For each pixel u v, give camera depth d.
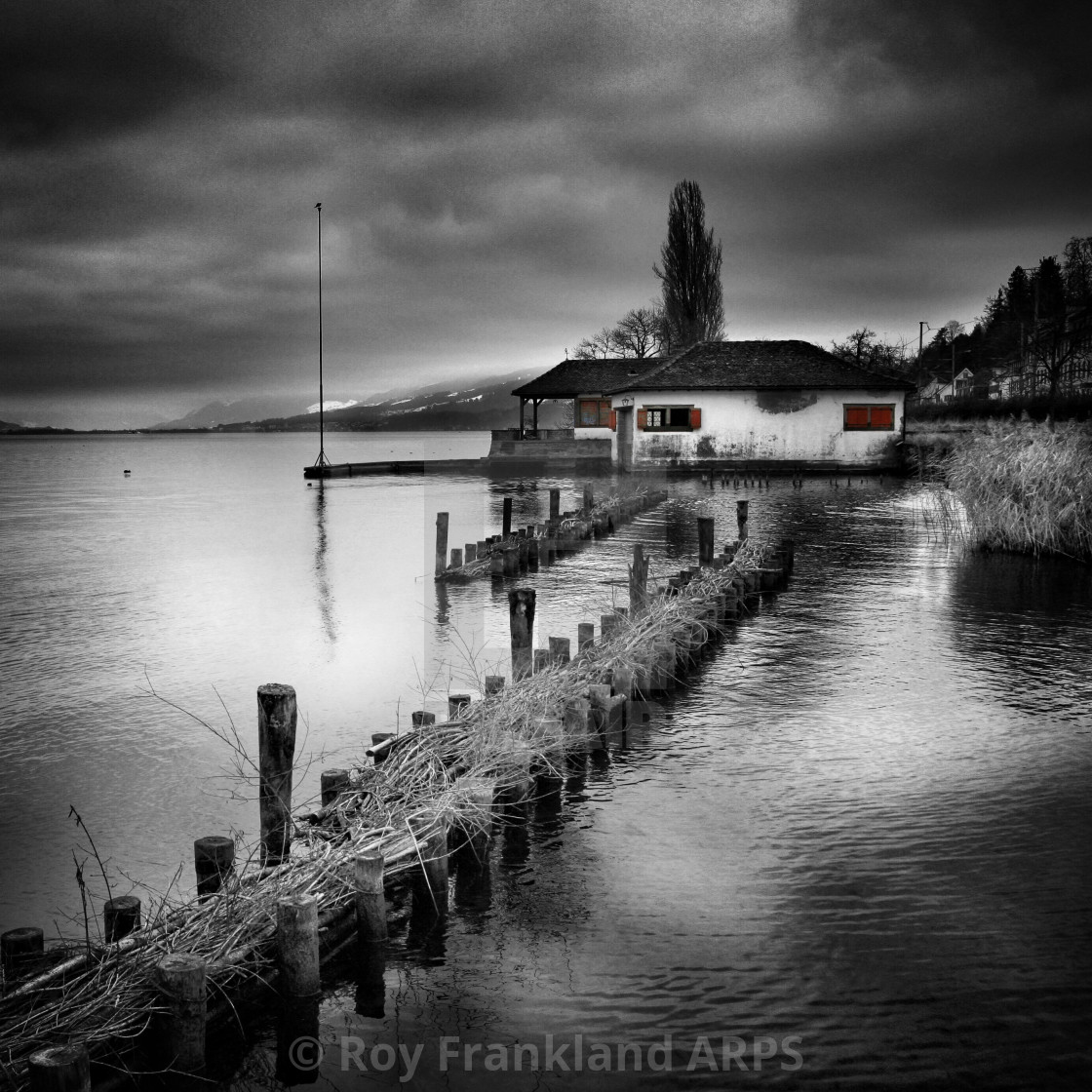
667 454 45.56
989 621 13.30
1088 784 7.50
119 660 12.27
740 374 45.59
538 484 44.09
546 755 7.59
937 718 9.18
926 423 56.53
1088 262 84.56
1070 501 19.17
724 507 30.86
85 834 6.99
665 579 16.12
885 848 6.44
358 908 5.12
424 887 5.81
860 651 11.73
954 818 6.91
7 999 4.46
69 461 96.19
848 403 44.56
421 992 5.00
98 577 19.08
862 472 44.47
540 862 6.33
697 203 68.62
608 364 58.09
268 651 12.68
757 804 7.18
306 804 6.98
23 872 6.38
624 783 7.63
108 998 4.49
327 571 19.52
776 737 8.67
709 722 9.09
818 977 5.03
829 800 7.26
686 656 11.08
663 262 70.00
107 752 8.79
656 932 5.46
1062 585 15.95
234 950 4.91
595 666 9.23
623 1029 4.68
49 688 10.95
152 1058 4.52
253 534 26.42
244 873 5.48
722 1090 4.25
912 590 15.73
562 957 5.25
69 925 5.66
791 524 25.75
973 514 20.55
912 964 5.12
